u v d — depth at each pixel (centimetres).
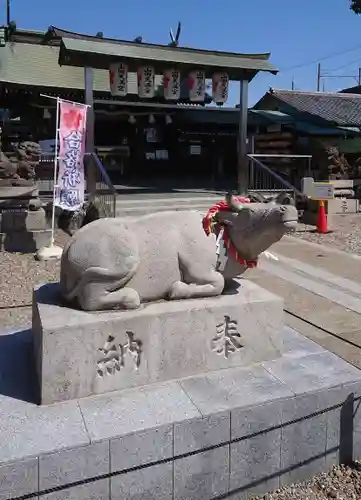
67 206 962
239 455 350
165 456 329
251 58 1473
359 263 976
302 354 444
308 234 1287
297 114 1894
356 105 2050
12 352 443
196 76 1438
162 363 386
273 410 359
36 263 908
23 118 1956
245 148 1479
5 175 1059
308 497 359
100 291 377
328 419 381
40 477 298
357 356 526
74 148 953
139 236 391
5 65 1827
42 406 350
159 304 398
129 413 341
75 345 355
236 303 407
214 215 414
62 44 1260
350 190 1647
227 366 411
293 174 1766
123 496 319
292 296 757
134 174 2173
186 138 2177
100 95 1905
